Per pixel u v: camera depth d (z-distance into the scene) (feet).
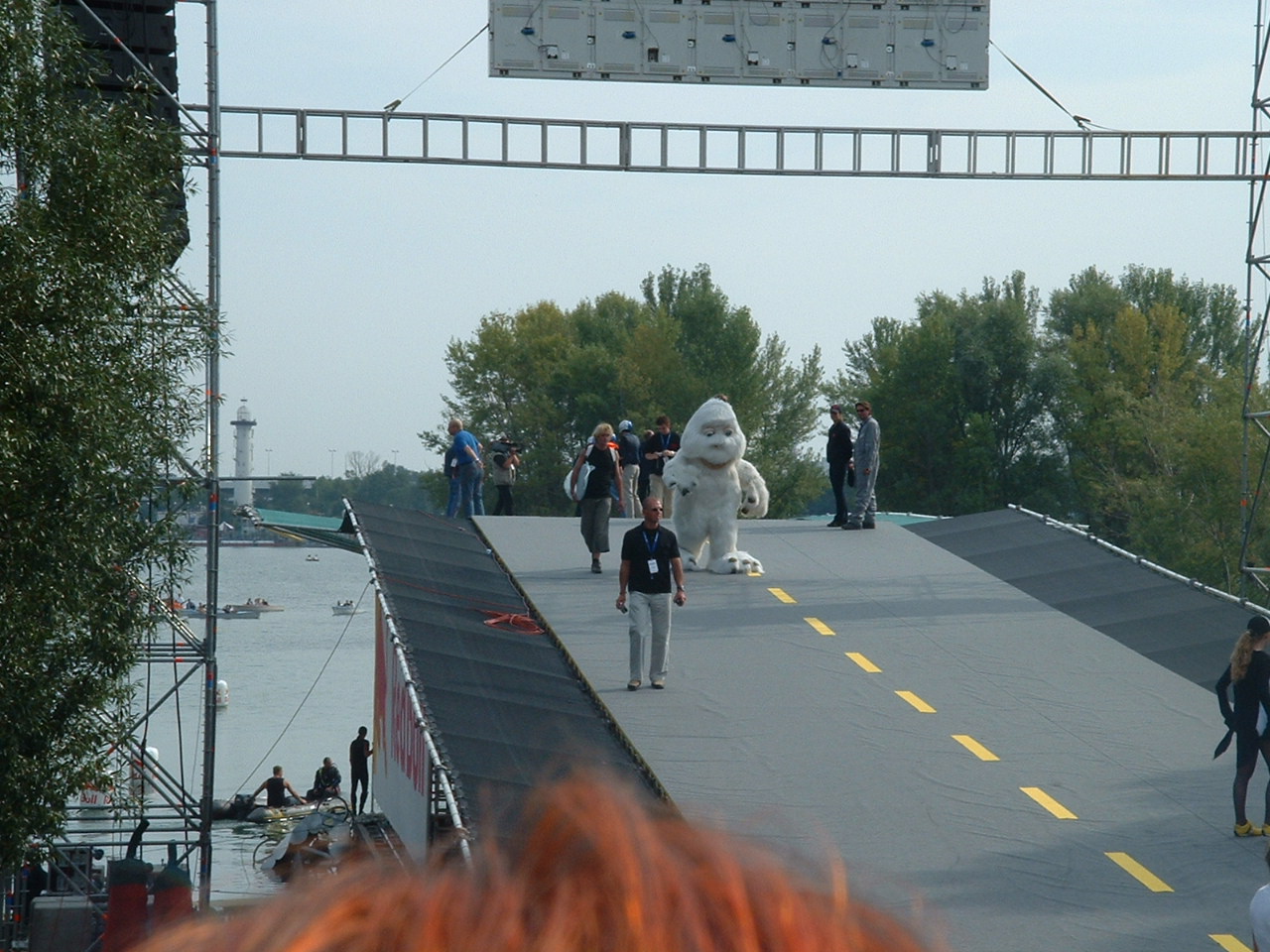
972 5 213.46
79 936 145.18
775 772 108.88
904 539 211.20
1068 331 624.59
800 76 211.41
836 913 6.63
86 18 164.76
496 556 190.29
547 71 206.28
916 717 124.67
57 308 115.55
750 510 184.14
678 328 631.15
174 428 137.69
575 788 7.16
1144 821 100.78
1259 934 66.13
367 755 235.61
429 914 6.35
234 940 6.45
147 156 133.90
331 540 243.60
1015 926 82.23
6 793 120.37
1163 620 159.12
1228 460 451.94
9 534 114.32
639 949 6.19
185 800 167.73
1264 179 219.00
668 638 131.23
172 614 142.00
